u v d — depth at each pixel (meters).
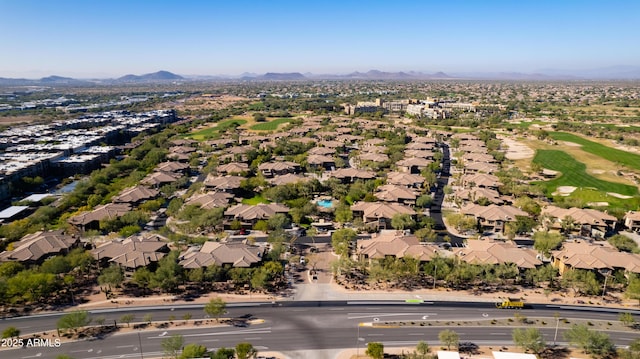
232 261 122.44
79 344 92.50
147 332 97.06
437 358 85.44
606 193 198.88
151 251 124.88
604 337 87.56
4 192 192.00
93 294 113.69
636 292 107.94
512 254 125.62
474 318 103.94
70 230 153.50
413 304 110.12
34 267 117.94
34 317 103.12
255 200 194.00
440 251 138.75
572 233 156.50
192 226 152.25
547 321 102.81
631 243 137.25
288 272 126.56
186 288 117.50
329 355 89.50
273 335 96.38
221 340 94.31
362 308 108.06
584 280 112.94
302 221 166.75
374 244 132.50
